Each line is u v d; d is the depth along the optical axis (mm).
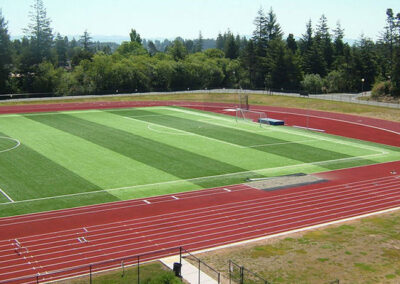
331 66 155875
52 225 31406
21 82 122062
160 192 38875
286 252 27953
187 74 138625
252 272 25094
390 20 168000
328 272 25578
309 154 53594
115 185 40562
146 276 24531
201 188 40125
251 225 32188
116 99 107750
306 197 38250
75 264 26047
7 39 120875
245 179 43000
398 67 109375
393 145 60094
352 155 53594
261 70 147625
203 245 28891
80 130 64875
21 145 54719
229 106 97312
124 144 56344
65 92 119938
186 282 24078
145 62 137750
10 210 34062
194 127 69250
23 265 25812
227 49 177500
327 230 31484
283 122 74125
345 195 38969
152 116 79750
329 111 91000
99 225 31547
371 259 27203
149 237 29828
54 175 43062
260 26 150375
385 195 39250
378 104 94000
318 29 166000
